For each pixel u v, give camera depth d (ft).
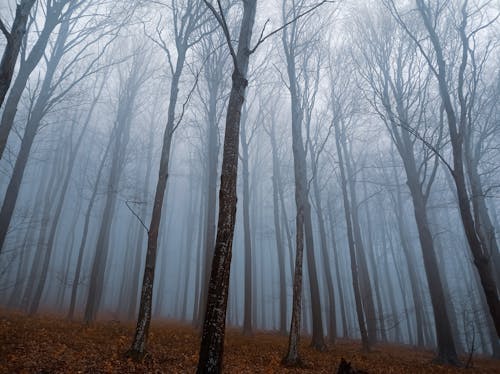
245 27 22.63
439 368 33.53
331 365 29.40
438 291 41.29
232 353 30.60
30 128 42.57
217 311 14.82
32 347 22.86
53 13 38.40
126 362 21.79
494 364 43.65
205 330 14.69
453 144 27.68
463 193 26.08
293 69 42.42
